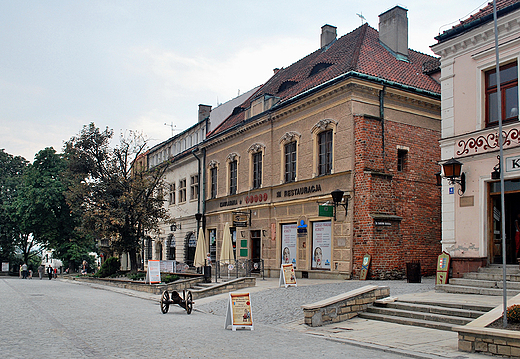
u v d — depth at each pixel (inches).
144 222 1274.6
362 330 426.9
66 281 1684.3
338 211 864.9
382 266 815.1
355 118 852.6
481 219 578.2
